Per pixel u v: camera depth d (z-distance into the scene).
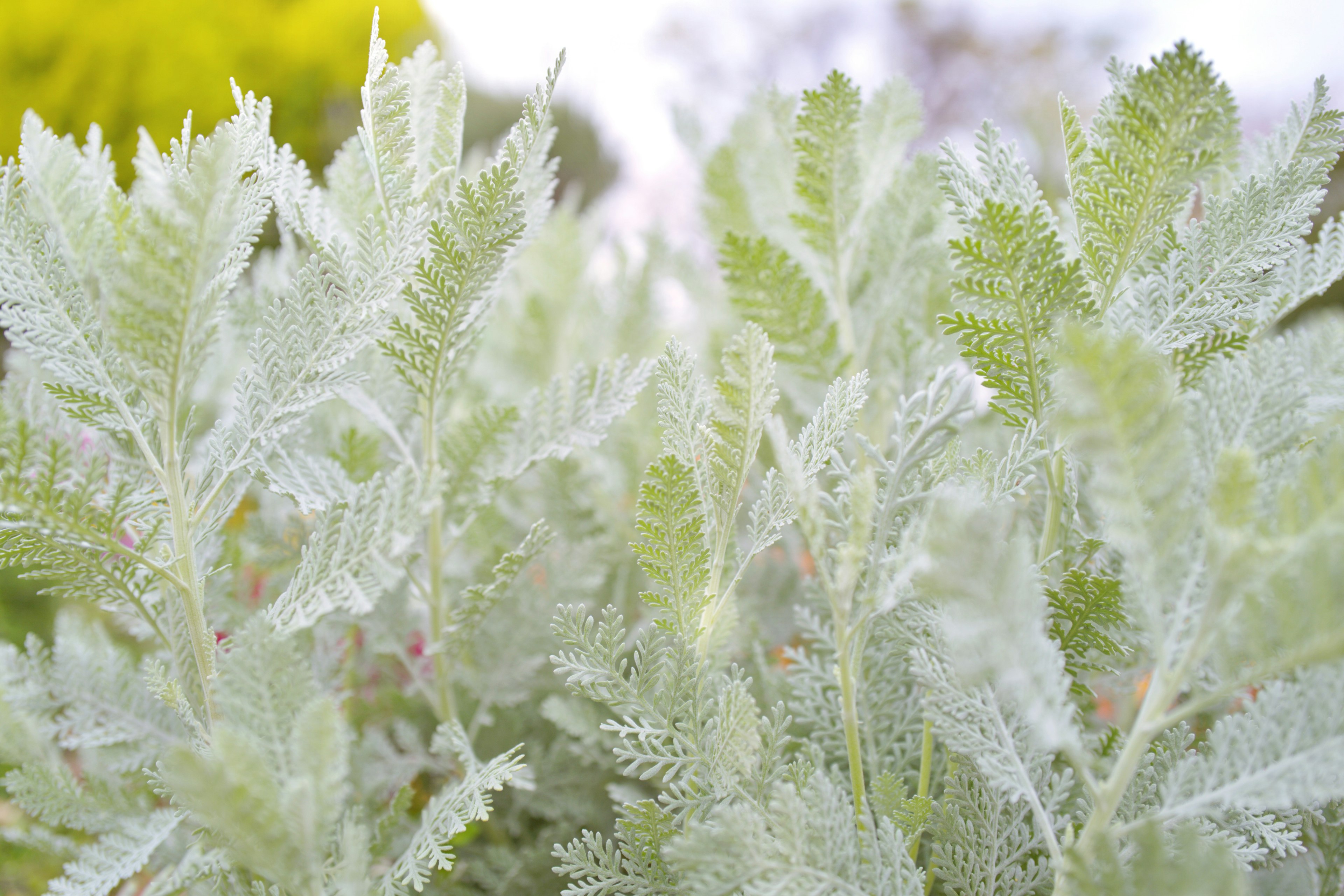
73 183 0.39
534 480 0.64
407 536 0.40
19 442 0.38
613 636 0.41
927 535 0.37
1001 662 0.34
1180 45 0.38
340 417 0.59
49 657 0.54
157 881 0.46
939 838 0.42
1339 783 0.35
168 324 0.38
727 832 0.37
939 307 0.56
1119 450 0.34
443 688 0.52
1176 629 0.36
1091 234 0.41
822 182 0.52
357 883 0.38
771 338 0.52
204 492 0.43
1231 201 0.42
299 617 0.40
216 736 0.35
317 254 0.43
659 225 0.74
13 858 0.60
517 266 0.75
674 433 0.42
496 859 0.52
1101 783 0.41
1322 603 0.33
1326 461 0.34
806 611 0.48
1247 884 0.39
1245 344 0.41
